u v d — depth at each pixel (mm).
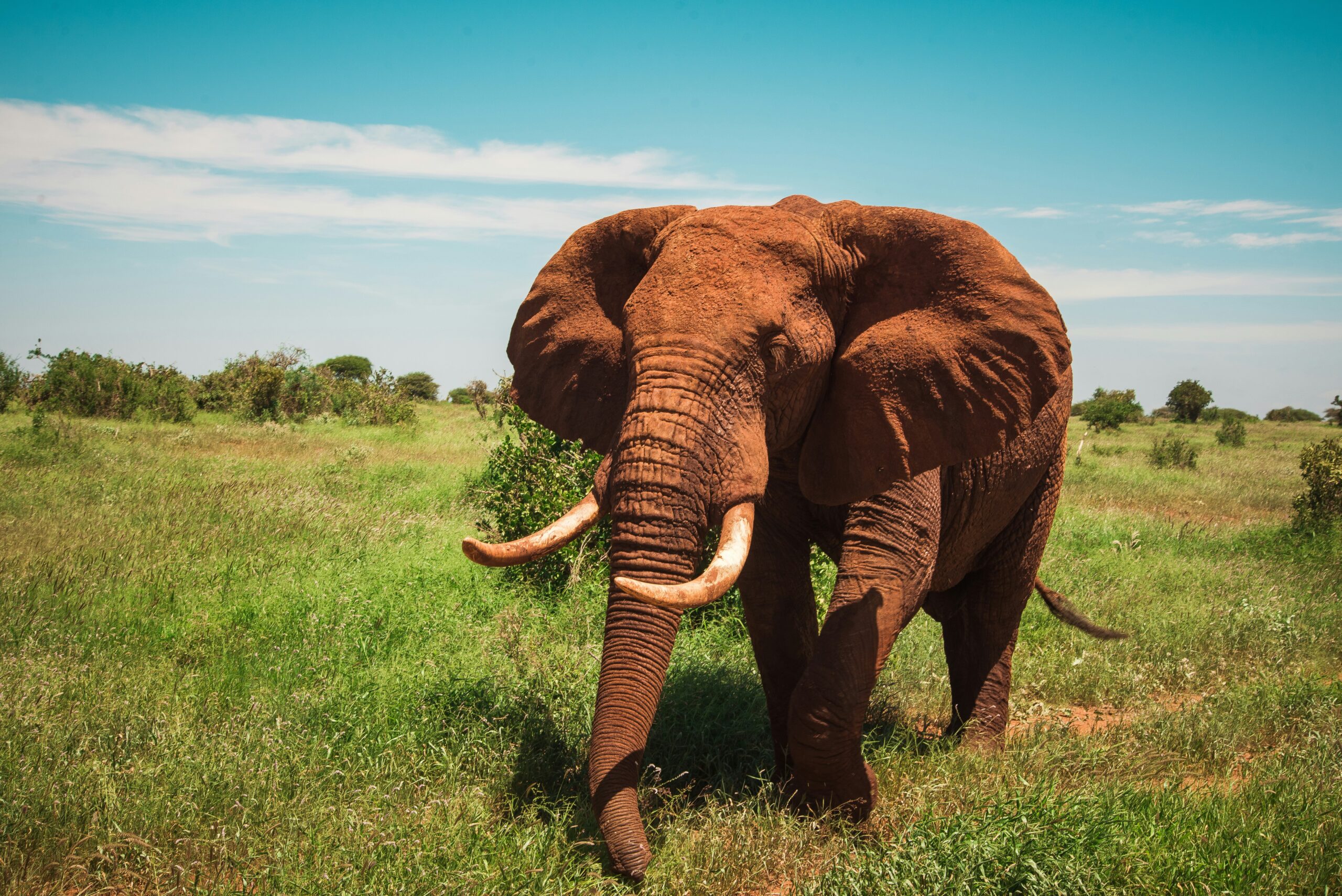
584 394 4195
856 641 3959
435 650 6004
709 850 3713
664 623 3398
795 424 3875
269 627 6387
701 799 4461
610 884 3387
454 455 19359
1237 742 5625
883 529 4137
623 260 4242
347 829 3680
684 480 3287
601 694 3398
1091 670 6879
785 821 3949
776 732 4715
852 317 3891
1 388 26266
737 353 3436
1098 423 43312
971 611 5793
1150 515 15211
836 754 3947
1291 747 5371
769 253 3666
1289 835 4051
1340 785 4621
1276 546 12039
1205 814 4262
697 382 3371
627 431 3389
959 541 5133
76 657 5461
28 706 4562
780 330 3545
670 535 3279
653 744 4809
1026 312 3652
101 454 14828
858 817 4098
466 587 7668
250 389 28094
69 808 3715
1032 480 5375
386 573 7906
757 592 4660
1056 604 6680
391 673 5535
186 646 6000
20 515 9578
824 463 3951
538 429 9047
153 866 3490
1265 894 3570
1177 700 6727
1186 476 21969
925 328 3727
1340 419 63000
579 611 6891
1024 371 3641
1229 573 10055
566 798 4133
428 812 3881
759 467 3426
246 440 20406
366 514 10508
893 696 6137
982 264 3717
